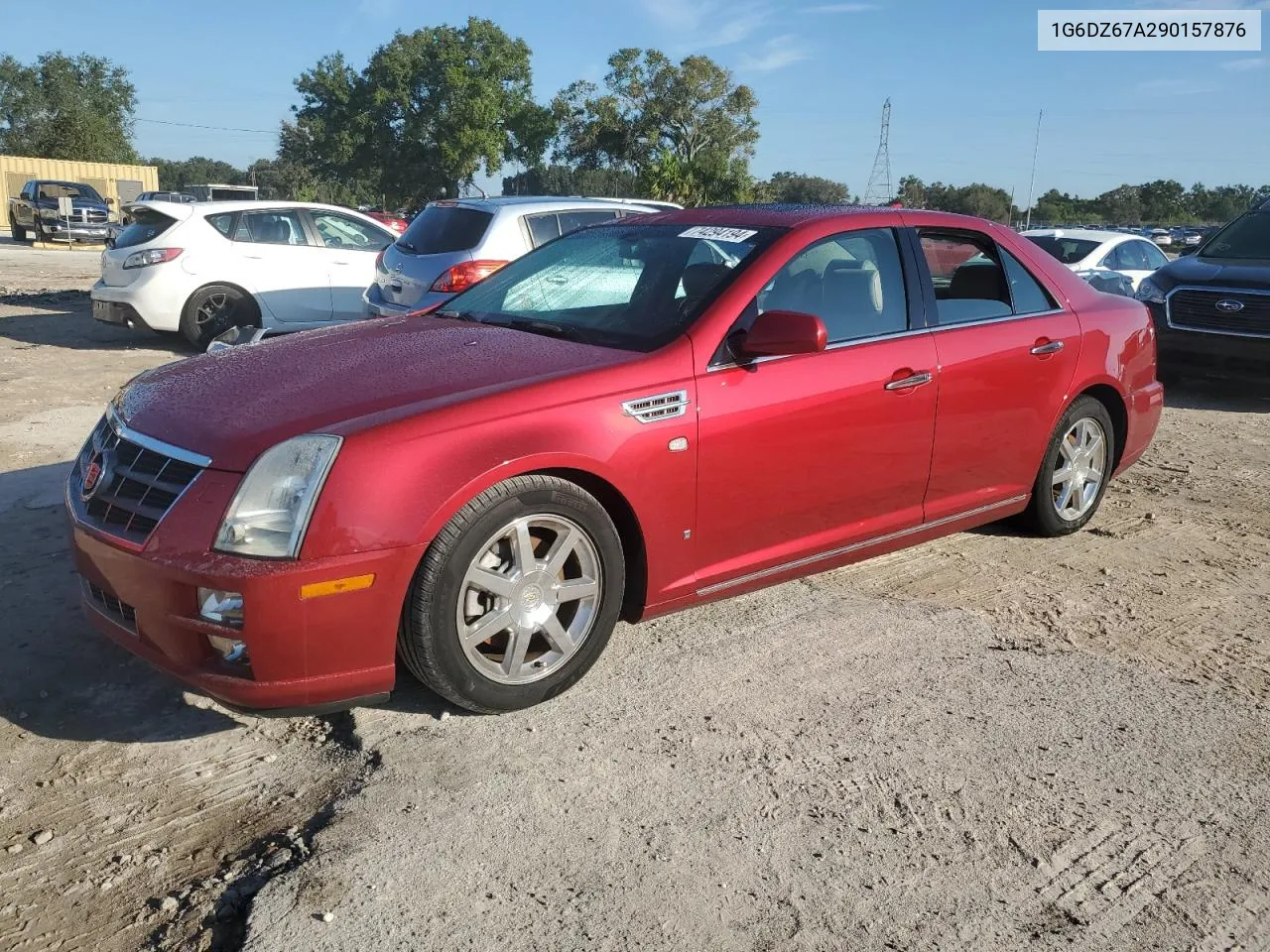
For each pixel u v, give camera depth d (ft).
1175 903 8.06
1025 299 15.11
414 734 10.10
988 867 8.41
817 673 11.66
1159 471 21.71
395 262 28.66
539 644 10.77
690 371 11.09
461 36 207.21
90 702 10.59
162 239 32.89
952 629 13.03
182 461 9.32
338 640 9.03
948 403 13.55
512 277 14.40
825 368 12.16
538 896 7.84
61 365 30.09
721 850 8.47
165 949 7.30
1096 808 9.28
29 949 7.25
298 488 8.89
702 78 222.07
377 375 10.56
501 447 9.62
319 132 210.18
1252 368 28.94
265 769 9.55
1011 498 15.23
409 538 9.10
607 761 9.73
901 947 7.48
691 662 11.82
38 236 94.58
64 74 207.92
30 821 8.67
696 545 11.40
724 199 199.11
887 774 9.68
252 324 34.50
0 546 14.61
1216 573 15.46
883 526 13.38
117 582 9.34
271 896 7.73
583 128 226.38
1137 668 12.12
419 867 8.14
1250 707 11.26
